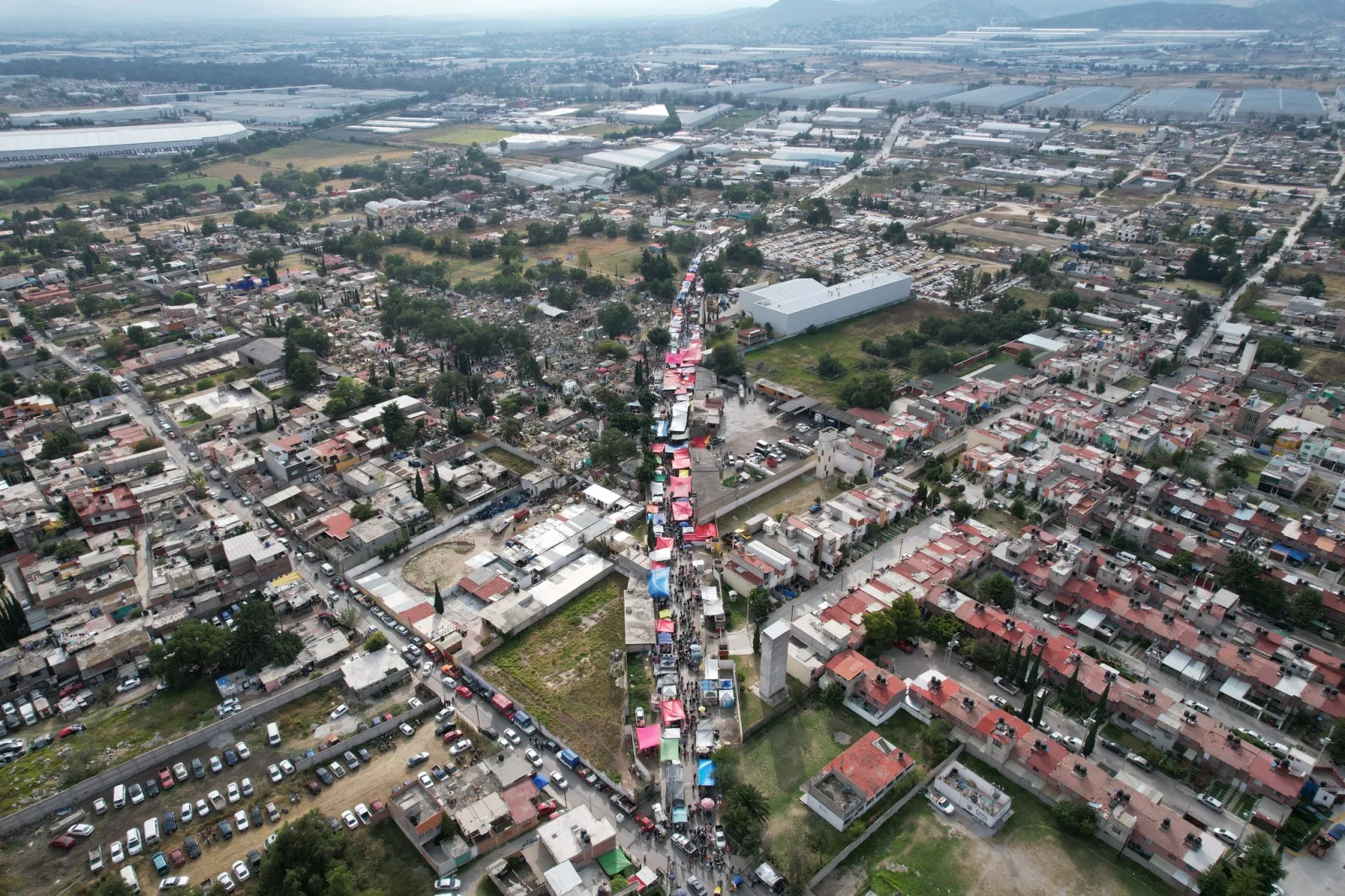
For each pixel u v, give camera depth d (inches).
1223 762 5625.0
